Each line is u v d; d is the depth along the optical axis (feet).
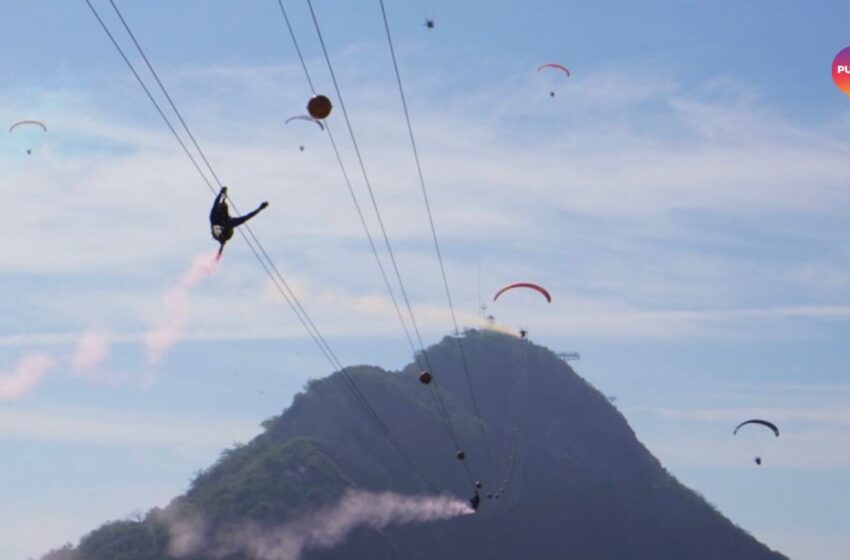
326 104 109.81
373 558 493.36
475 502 258.16
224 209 119.03
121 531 437.58
